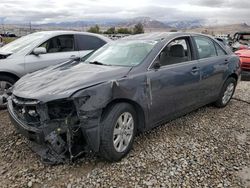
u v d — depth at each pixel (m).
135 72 3.71
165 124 4.79
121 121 3.47
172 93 4.20
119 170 3.31
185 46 4.68
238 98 6.69
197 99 4.85
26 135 3.28
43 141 3.15
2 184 3.06
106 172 3.27
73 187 3.00
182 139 4.19
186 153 3.74
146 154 3.69
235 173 3.30
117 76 3.52
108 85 3.29
